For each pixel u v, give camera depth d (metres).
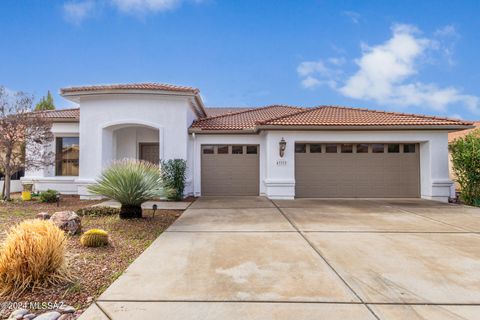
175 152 14.02
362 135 14.05
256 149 15.51
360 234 7.04
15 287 3.80
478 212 10.34
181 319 3.23
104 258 5.28
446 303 3.63
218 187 15.34
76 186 15.98
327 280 4.30
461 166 13.12
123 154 15.98
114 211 9.70
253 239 6.55
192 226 7.86
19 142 12.57
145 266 4.85
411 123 13.53
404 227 7.83
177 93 13.76
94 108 13.99
